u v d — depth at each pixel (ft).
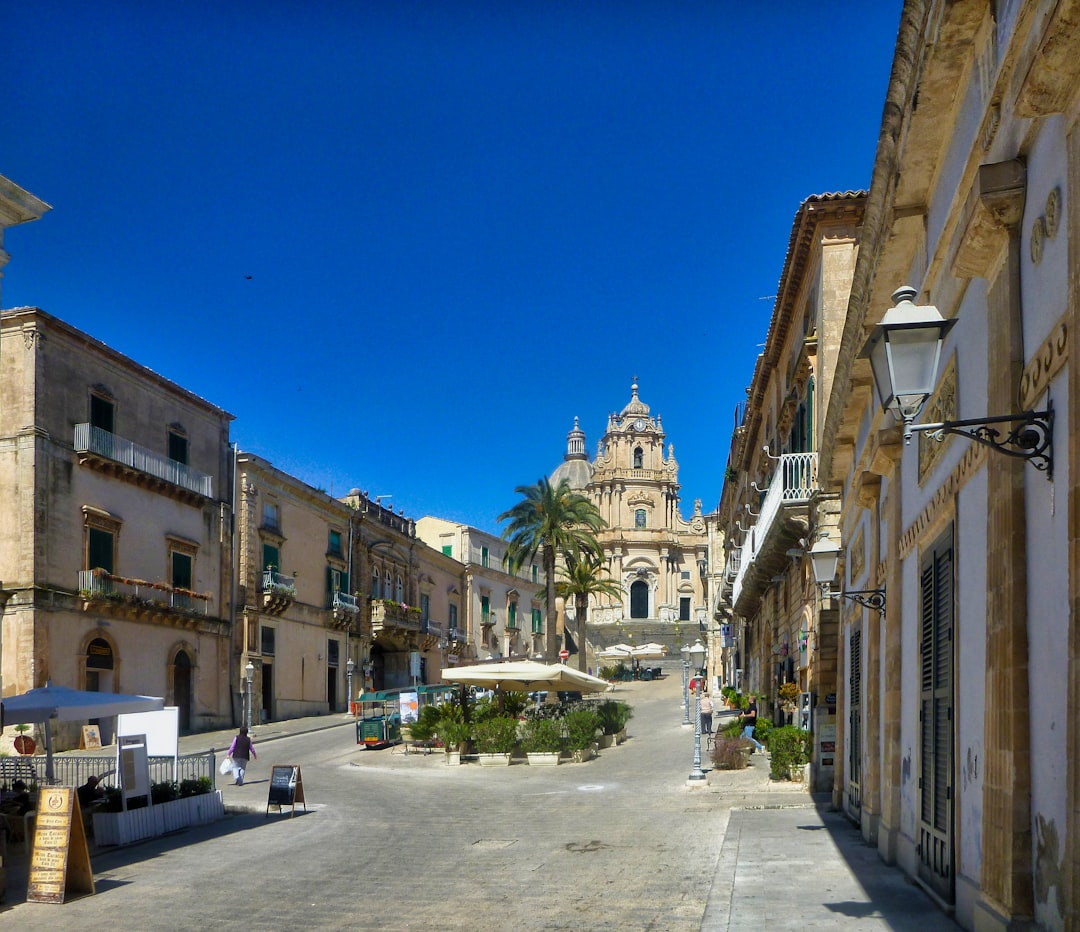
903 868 35.19
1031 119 19.26
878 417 38.45
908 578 35.24
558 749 93.09
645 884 36.55
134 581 124.88
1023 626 20.47
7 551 111.04
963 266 22.86
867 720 43.32
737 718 101.65
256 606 153.48
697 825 51.37
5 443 112.57
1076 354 16.74
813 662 67.36
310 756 110.01
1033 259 19.83
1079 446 16.69
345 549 188.14
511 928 30.55
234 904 35.96
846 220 70.28
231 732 138.21
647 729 129.08
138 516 129.29
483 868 41.34
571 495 185.37
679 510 357.20
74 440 118.42
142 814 52.95
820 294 70.38
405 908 34.04
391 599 208.74
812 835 45.21
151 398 134.10
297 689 165.78
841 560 55.83
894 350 18.51
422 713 109.70
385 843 49.39
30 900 37.58
